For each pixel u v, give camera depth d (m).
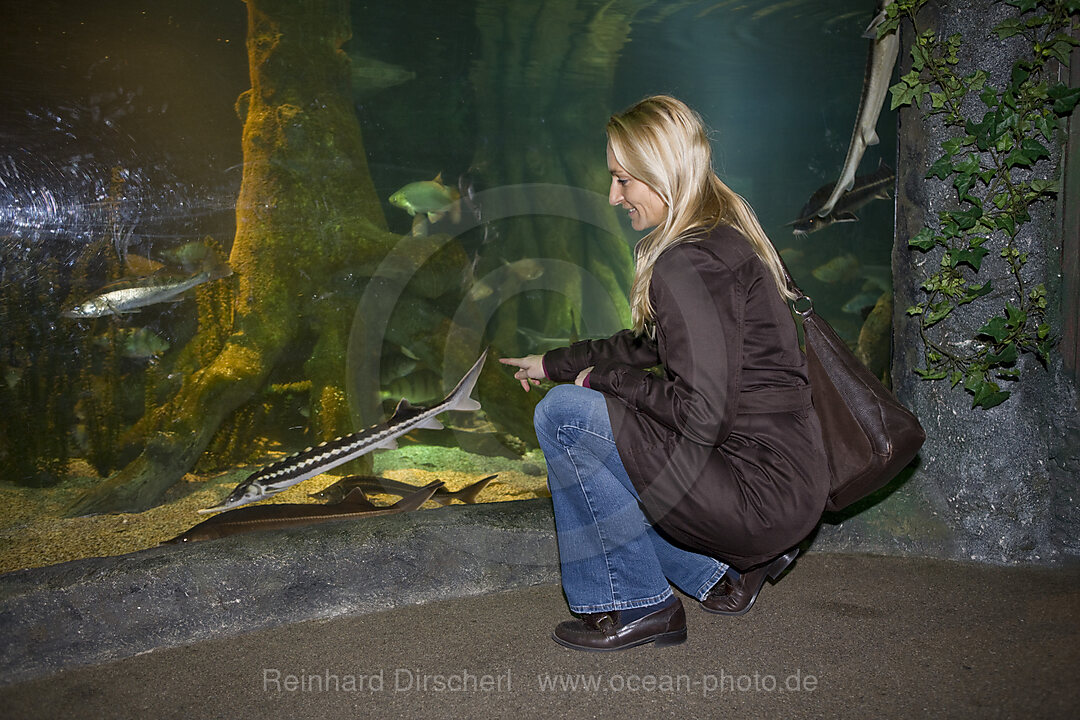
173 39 17.70
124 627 2.33
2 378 6.70
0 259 8.94
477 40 18.14
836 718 1.83
